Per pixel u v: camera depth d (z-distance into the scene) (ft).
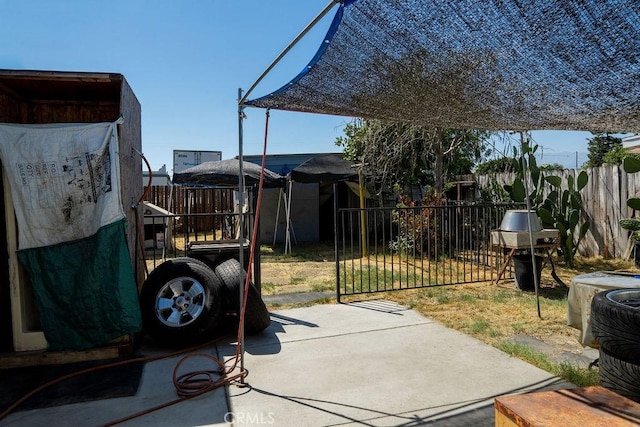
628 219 23.09
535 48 7.64
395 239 34.99
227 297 14.10
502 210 28.09
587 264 25.03
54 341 12.34
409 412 9.16
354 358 12.23
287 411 9.29
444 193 31.58
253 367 11.73
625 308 7.86
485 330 14.39
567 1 6.16
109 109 16.67
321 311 17.35
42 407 9.66
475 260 28.73
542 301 17.80
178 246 37.11
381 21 7.18
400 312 16.97
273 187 34.17
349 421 8.84
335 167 34.27
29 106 16.01
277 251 35.50
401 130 31.27
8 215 12.21
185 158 60.80
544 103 10.37
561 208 26.09
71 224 12.31
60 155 12.16
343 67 8.85
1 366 11.94
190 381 10.82
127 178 14.08
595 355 12.04
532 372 11.04
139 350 13.28
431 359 12.03
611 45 7.16
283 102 10.93
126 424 8.87
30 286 12.88
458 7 6.67
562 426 5.56
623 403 6.27
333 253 34.19
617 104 9.96
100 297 12.39
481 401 9.58
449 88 9.79
